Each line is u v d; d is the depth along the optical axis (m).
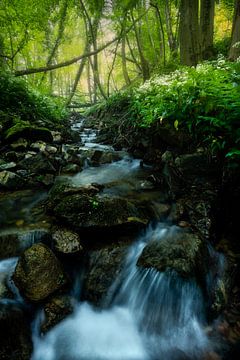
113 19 13.26
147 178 4.84
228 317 2.71
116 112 9.66
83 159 6.04
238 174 3.47
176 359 2.40
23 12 10.33
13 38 11.43
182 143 4.73
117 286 2.93
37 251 2.79
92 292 2.86
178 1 13.73
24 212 3.86
